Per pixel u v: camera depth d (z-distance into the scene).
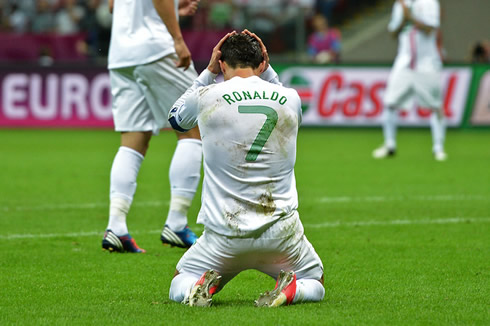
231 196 14.80
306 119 69.94
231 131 14.84
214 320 14.00
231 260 14.98
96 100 71.06
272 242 14.74
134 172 22.14
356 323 13.92
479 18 98.25
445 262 20.33
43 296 16.50
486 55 80.44
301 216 28.27
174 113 15.73
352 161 48.41
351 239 23.77
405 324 13.93
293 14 83.12
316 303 15.52
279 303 14.90
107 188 36.47
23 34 76.75
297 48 82.75
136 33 22.12
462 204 31.14
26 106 71.31
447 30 97.25
